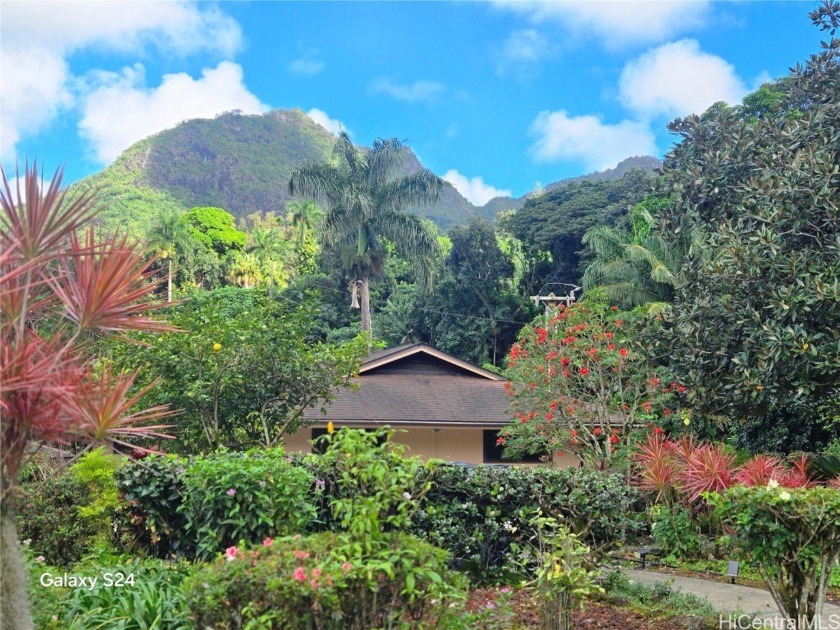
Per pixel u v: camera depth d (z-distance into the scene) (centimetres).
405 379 1998
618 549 819
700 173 1156
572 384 1305
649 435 1109
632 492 843
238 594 371
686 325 1028
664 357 1111
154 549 748
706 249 1134
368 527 397
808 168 987
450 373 2091
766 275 970
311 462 730
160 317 640
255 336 1141
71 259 464
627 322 1249
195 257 5684
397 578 389
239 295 4212
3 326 414
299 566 375
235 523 634
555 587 582
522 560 773
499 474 800
